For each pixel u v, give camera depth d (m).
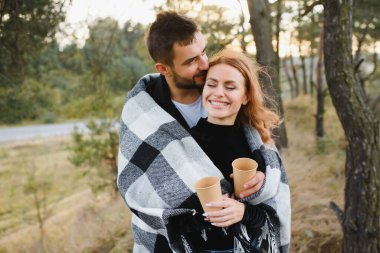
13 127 22.00
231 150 1.75
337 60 2.47
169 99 1.83
